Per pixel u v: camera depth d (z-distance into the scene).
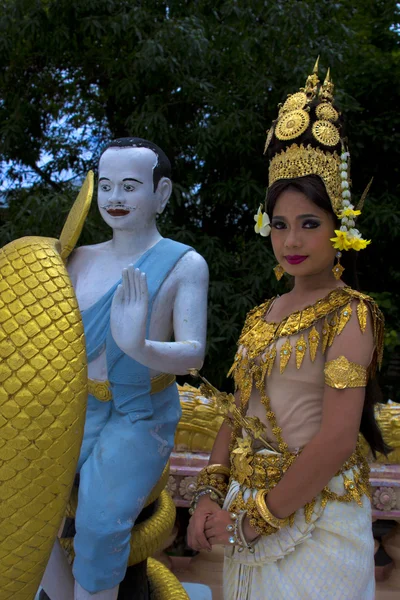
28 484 1.02
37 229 4.36
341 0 5.84
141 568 1.78
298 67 4.60
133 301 1.40
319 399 1.39
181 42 4.27
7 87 5.30
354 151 5.36
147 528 1.72
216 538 1.41
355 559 1.37
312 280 1.49
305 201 1.38
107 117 5.55
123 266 1.69
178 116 4.86
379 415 2.19
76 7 4.49
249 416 1.47
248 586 1.45
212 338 4.27
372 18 6.32
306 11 4.51
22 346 1.03
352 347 1.33
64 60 5.22
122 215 1.67
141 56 4.32
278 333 1.43
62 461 1.04
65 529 1.78
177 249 1.68
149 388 1.61
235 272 4.80
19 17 4.57
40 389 1.02
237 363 1.55
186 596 1.88
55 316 1.07
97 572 1.47
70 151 5.62
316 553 1.36
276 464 1.40
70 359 1.05
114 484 1.50
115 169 1.66
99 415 1.64
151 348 1.44
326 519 1.36
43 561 1.09
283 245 1.43
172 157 4.92
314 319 1.38
